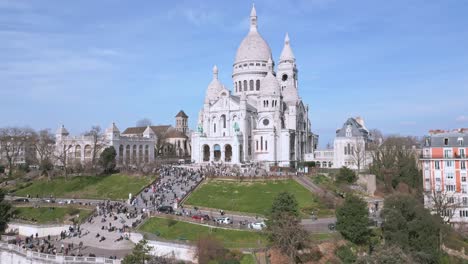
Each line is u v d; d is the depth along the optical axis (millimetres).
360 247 105812
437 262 104812
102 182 184625
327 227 116125
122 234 119938
